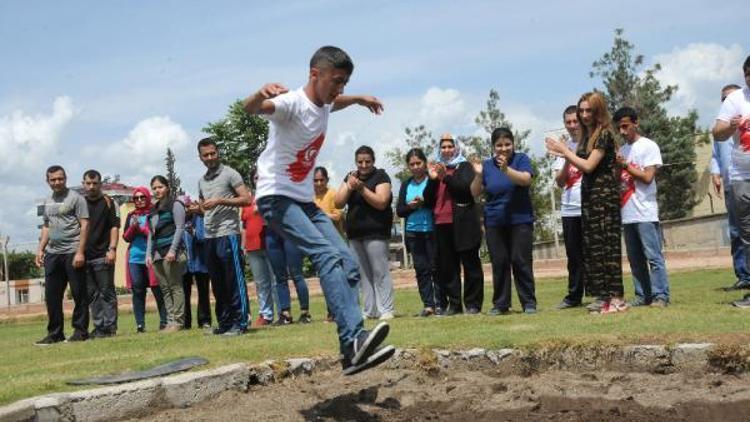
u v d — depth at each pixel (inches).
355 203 326.0
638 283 292.7
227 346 247.6
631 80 1517.0
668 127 1526.8
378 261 324.8
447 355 219.0
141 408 189.5
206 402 199.3
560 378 202.5
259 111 166.1
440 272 322.0
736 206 261.1
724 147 342.3
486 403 185.9
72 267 348.5
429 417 178.7
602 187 268.7
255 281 366.3
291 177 176.2
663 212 1556.3
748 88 256.7
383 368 221.8
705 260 707.4
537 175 1217.4
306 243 174.4
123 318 599.8
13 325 668.7
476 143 1226.0
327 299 173.2
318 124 173.8
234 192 295.9
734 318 228.1
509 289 308.8
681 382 189.8
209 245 297.3
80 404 179.9
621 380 195.9
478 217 315.0
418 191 328.8
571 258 318.7
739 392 177.5
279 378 214.7
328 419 181.5
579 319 251.9
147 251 372.2
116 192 1393.9
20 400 179.2
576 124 316.2
